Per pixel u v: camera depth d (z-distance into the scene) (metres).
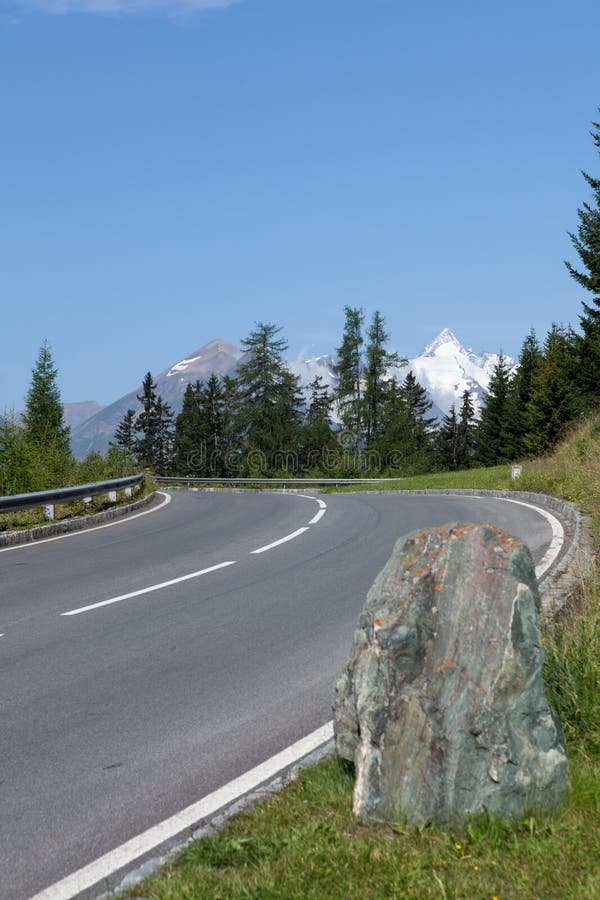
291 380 97.69
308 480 52.19
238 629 8.91
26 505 18.75
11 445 24.95
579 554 11.74
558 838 3.93
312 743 5.60
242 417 95.69
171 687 6.93
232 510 24.19
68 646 8.30
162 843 4.24
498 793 4.13
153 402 139.62
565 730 5.08
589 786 4.37
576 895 3.47
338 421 95.31
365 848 3.86
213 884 3.64
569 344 48.69
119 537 17.61
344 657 7.75
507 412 101.12
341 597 10.47
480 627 4.33
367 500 27.44
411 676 4.29
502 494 26.92
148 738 5.78
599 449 25.59
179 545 15.91
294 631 8.78
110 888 3.81
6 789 4.97
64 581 12.12
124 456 36.84
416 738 4.20
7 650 8.20
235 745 5.63
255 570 12.70
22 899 3.76
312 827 4.09
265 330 97.06
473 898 3.51
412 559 4.59
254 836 4.07
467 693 4.21
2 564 14.10
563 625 6.77
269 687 6.90
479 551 4.52
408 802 4.16
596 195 46.47
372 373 91.12
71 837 4.36
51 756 5.47
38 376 73.94
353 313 92.12
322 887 3.60
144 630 8.92
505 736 4.17
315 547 15.12
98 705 6.48
